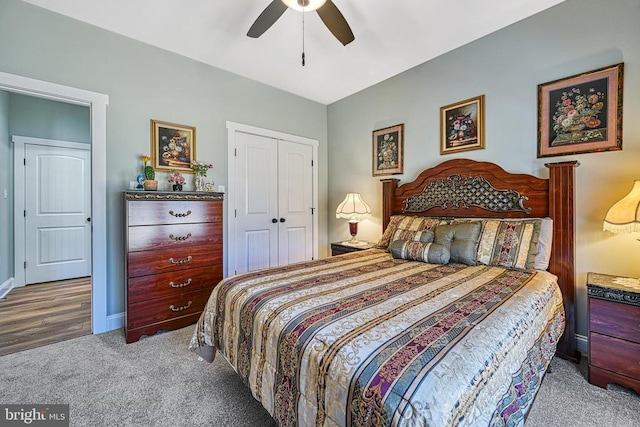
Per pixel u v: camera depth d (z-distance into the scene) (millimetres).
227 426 1391
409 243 2332
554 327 1609
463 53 2684
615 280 1762
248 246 3418
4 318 2707
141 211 2305
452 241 2225
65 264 4039
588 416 1438
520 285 1574
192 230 2572
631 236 1871
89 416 1449
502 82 2438
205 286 2650
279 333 1145
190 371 1855
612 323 1625
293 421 1027
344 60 2949
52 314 2803
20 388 1666
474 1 2102
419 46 2695
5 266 3500
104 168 2439
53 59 2229
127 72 2564
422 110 3027
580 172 2057
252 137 3451
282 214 3754
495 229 2143
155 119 2713
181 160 2869
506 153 2416
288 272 1865
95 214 2395
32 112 3791
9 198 3592
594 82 1992
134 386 1694
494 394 861
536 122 2258
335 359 905
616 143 1911
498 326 1059
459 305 1251
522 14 2254
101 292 2422
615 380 1618
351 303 1280
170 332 2443
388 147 3373
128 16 2283
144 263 2316
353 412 803
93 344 2213
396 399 727
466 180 2617
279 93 3670
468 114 2656
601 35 1967
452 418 699
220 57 2904
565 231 2039
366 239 3660
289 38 2561
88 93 2367
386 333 988
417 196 2986
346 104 3912
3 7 2061
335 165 4105
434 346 897
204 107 3029
